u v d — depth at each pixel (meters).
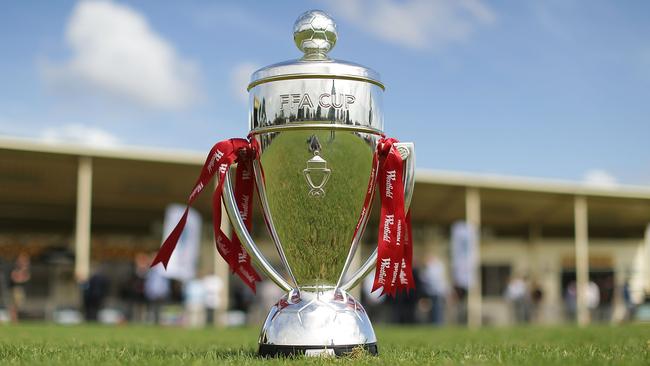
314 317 3.65
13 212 23.02
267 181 3.83
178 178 19.06
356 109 3.69
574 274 25.75
